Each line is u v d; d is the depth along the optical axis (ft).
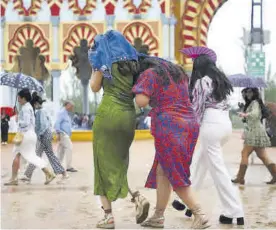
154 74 21.38
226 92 23.15
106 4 80.18
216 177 22.98
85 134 80.12
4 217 24.80
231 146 68.90
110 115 21.83
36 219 24.35
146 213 22.41
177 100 21.47
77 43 80.89
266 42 61.72
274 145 63.67
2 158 53.78
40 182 36.58
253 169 43.32
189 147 21.42
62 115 42.06
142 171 42.09
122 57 21.94
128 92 22.09
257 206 27.22
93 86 22.54
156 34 79.82
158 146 21.42
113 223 22.27
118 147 22.07
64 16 81.00
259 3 64.39
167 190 22.25
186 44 84.28
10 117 80.23
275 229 22.15
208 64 23.49
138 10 79.97
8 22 81.61
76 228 22.41
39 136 37.24
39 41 81.35
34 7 81.35
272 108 59.57
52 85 81.46
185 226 22.62
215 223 23.22
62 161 45.39
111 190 21.91
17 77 37.45
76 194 31.35
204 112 23.16
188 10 84.17
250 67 59.00
